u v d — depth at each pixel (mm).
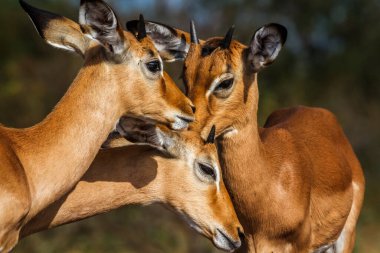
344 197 14438
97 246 24328
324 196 13938
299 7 34688
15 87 27375
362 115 32469
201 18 32844
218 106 12227
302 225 13086
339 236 15109
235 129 12430
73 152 11227
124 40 11375
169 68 24984
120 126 11719
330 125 15070
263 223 12781
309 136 14297
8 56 29031
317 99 32812
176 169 12062
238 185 12602
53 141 11148
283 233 12891
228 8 33125
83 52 11508
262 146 12758
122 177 11922
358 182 15219
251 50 12367
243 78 12406
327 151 14344
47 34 11344
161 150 11992
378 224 28391
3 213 10625
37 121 27312
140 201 12117
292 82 32344
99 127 11383
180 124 11828
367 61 34531
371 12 35531
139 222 24781
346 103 32562
